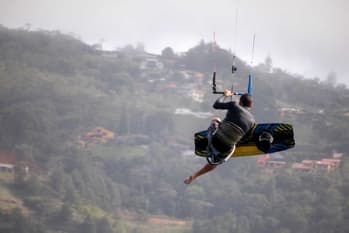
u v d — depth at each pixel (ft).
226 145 149.38
